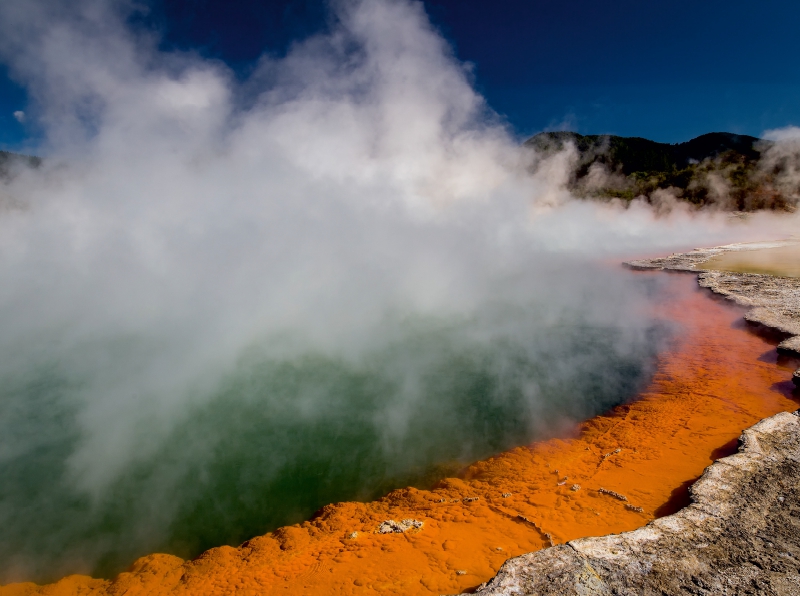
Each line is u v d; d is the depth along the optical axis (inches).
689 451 256.2
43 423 351.6
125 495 288.4
